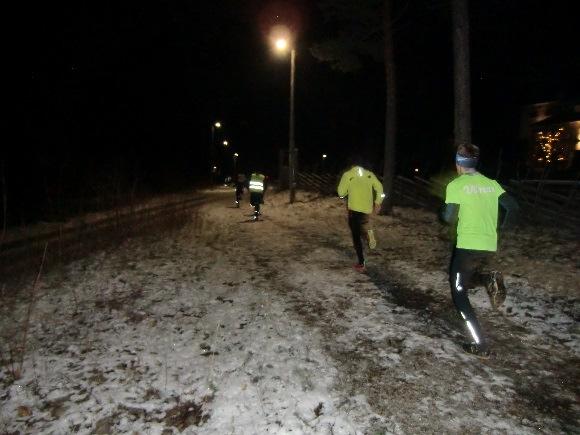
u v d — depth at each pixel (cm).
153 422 333
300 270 761
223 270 774
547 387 370
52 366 419
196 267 798
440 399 354
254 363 418
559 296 569
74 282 704
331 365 412
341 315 538
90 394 370
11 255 933
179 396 365
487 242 412
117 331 502
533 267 683
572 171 1880
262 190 1459
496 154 2733
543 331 476
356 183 718
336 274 727
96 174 2111
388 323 508
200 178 5203
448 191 420
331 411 339
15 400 363
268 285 675
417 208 1544
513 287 610
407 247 919
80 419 337
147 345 463
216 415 337
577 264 679
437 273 709
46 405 356
